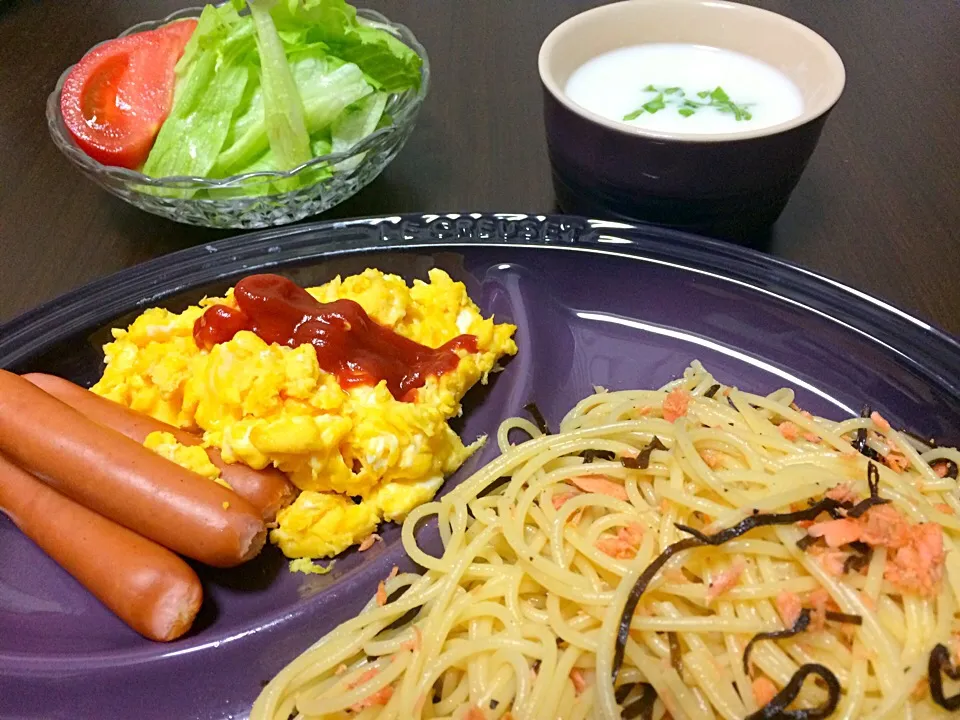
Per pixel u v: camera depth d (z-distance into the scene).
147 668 0.18
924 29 0.37
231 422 0.20
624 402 0.22
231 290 0.23
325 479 0.20
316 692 0.18
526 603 0.19
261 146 0.27
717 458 0.20
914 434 0.21
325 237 0.25
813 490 0.18
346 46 0.28
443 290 0.23
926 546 0.17
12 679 0.17
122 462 0.18
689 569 0.18
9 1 0.40
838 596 0.17
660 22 0.26
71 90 0.27
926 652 0.16
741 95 0.25
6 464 0.19
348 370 0.20
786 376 0.22
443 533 0.20
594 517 0.20
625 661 0.17
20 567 0.19
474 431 0.22
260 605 0.19
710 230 0.24
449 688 0.18
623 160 0.22
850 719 0.16
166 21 0.33
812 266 0.25
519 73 0.35
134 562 0.18
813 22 0.38
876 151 0.30
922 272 0.25
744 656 0.17
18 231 0.27
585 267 0.24
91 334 0.23
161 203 0.25
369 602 0.19
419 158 0.30
